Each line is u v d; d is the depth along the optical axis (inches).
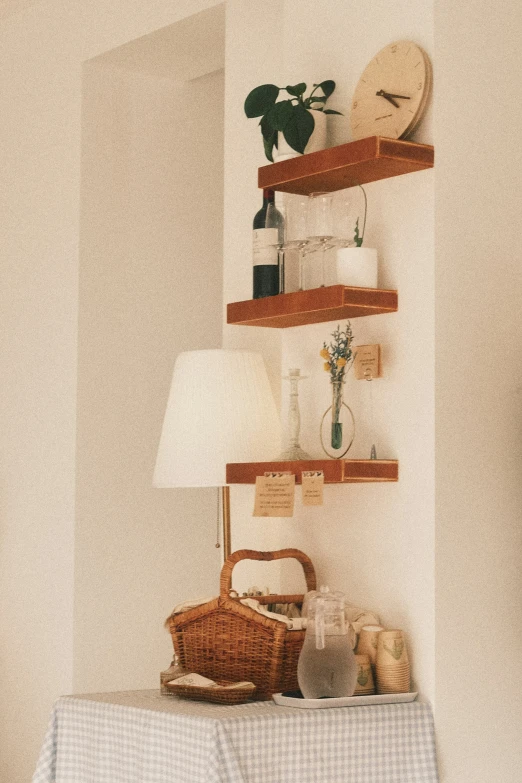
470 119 112.7
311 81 124.6
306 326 122.7
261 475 115.0
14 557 178.4
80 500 168.2
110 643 169.5
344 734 99.0
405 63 112.0
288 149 120.7
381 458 112.4
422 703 104.9
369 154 106.1
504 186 115.0
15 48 187.6
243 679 109.5
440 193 109.3
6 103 188.4
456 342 109.4
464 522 108.6
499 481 111.7
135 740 101.0
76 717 108.9
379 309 110.7
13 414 181.6
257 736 94.3
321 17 123.8
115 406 173.0
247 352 131.1
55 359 173.6
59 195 175.5
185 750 94.9
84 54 173.2
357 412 115.5
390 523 111.3
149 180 178.5
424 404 108.2
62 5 178.2
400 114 111.6
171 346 179.5
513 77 117.3
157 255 178.7
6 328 184.5
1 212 187.5
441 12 111.3
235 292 145.3
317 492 108.0
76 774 108.3
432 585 106.1
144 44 166.2
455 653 106.7
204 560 180.1
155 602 174.2
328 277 121.2
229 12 149.8
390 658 105.4
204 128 185.0
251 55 146.8
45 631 171.2
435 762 103.6
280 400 139.3
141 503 174.2
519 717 110.7
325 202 112.1
